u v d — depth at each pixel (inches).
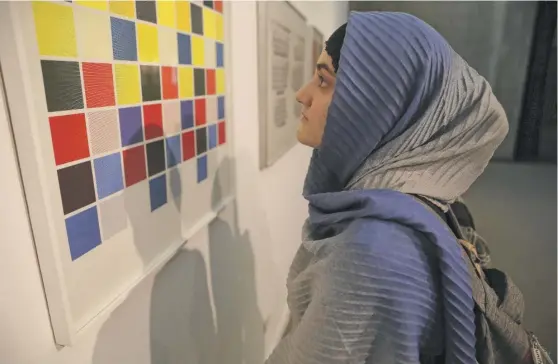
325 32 111.2
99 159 23.8
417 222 22.1
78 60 21.2
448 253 22.0
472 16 130.6
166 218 32.8
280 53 65.4
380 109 24.9
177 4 31.3
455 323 22.1
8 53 17.8
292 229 92.7
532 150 144.1
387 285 21.5
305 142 30.6
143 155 28.4
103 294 25.4
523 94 135.3
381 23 25.2
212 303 46.8
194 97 36.0
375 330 22.5
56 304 21.7
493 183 138.3
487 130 25.5
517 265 102.0
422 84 24.2
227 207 48.8
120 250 26.8
